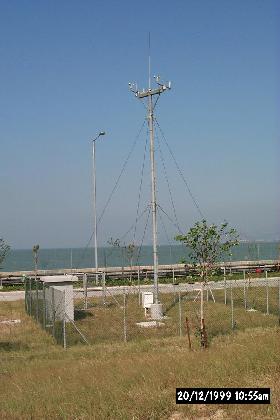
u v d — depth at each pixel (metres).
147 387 10.27
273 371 10.95
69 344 18.80
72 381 11.52
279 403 9.02
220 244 17.66
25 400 10.28
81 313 27.38
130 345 17.61
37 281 24.61
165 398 9.54
